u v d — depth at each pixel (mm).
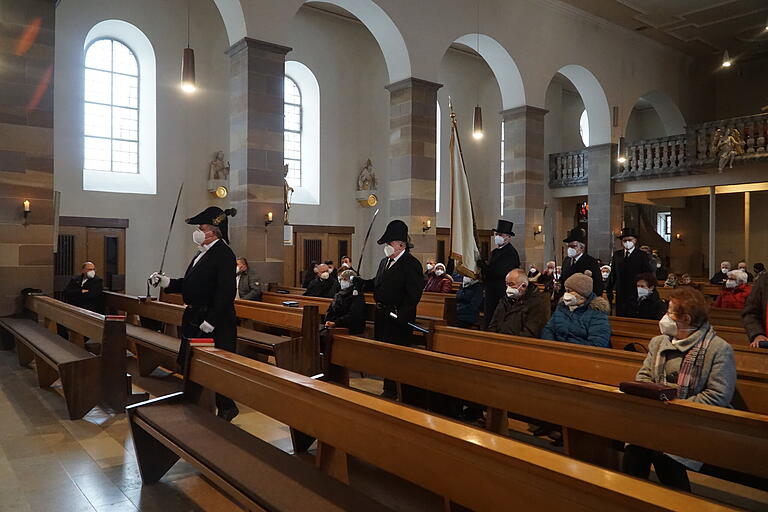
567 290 4762
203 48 14805
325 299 8227
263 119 11594
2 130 8969
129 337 6902
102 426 5043
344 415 2645
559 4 17250
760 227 23141
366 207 17969
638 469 3057
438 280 10383
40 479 3895
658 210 25922
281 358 5684
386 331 5625
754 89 23047
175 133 14422
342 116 17453
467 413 5145
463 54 20281
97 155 13688
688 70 22609
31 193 9180
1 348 8703
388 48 14023
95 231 13289
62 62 12859
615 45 19344
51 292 9320
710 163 17109
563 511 1780
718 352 3168
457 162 7180
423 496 3467
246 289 9898
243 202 11500
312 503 2541
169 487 3777
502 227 7191
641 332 5641
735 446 2475
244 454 3104
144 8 13945
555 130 22766
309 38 16828
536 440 4766
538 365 4293
